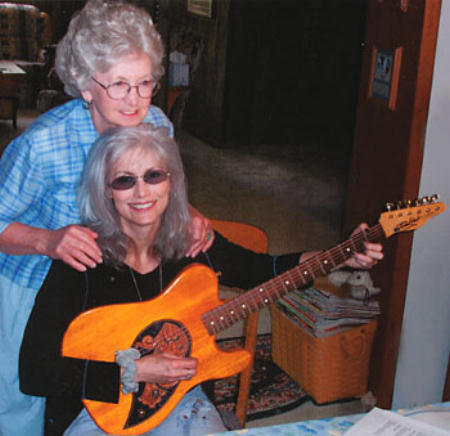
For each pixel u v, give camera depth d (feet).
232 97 23.71
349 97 24.85
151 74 5.58
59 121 5.81
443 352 9.11
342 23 23.98
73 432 5.73
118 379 5.56
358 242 6.05
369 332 9.58
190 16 25.08
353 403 9.87
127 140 5.42
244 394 7.61
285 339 10.23
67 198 5.94
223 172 21.26
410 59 8.15
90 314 5.53
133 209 5.51
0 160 5.95
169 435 5.71
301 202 18.74
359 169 9.73
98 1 5.44
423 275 8.75
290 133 25.13
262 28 23.21
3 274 6.08
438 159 8.29
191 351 5.94
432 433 4.45
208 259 6.31
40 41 28.30
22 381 5.57
